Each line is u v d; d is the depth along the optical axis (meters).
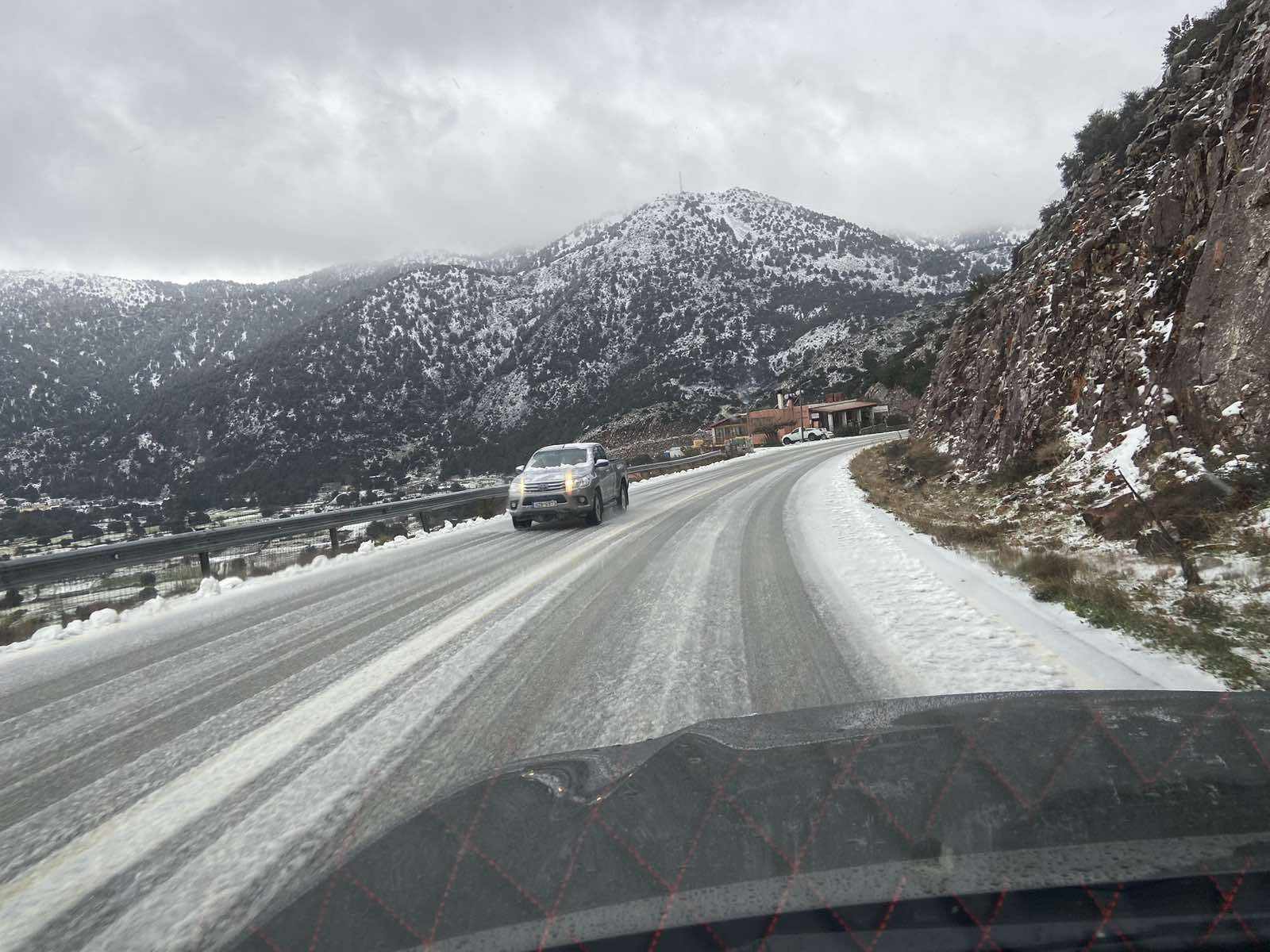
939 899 0.76
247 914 1.81
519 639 4.77
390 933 0.83
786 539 9.13
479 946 0.77
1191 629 3.96
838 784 1.14
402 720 3.32
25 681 4.77
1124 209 13.71
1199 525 6.26
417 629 5.30
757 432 85.44
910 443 26.62
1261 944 0.69
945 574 6.38
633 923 0.78
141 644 5.67
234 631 5.81
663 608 5.53
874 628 4.58
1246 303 7.63
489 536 12.38
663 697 3.42
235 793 2.62
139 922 1.81
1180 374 8.58
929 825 0.95
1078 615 4.55
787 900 0.79
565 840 1.02
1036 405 12.94
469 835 1.10
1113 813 0.95
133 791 2.73
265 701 3.80
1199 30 17.33
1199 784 1.03
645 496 19.25
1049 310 14.60
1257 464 6.57
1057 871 0.80
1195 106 12.77
